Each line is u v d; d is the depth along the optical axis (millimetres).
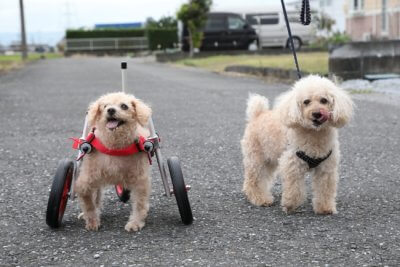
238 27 29594
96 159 4172
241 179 5797
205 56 28359
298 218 4531
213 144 7500
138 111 4133
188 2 28594
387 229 4176
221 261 3639
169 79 17891
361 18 26719
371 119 9133
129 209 4906
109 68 24516
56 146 7570
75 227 4402
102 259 3725
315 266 3521
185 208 4281
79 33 44969
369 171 5965
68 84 16641
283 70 15875
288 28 5660
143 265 3605
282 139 4699
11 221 4551
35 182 5754
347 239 3984
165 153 6988
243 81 16453
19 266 3648
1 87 15891
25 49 38062
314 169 4656
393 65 14305
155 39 41344
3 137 8281
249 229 4266
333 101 4406
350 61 14172
